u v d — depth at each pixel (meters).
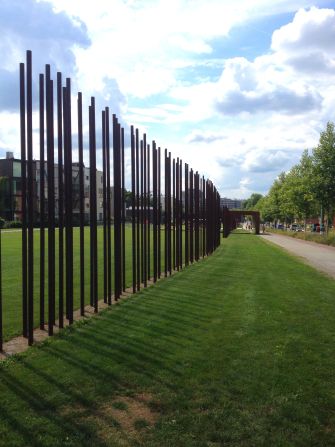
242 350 6.52
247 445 3.91
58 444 3.85
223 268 17.58
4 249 24.91
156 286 12.38
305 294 11.54
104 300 9.94
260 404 4.71
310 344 6.90
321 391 5.09
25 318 7.00
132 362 5.87
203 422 4.30
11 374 5.35
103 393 4.89
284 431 4.17
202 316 8.62
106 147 9.70
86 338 6.91
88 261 18.14
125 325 7.76
